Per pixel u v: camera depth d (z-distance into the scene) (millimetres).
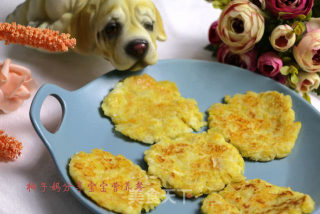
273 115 516
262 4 548
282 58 552
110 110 501
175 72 553
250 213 437
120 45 505
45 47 434
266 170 483
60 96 490
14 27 428
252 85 551
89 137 488
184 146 481
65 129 481
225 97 537
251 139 495
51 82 543
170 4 657
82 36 529
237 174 466
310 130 510
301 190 469
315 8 554
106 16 499
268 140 495
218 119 510
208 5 673
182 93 542
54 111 514
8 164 468
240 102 527
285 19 543
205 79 553
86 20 518
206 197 452
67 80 550
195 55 612
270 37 542
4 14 591
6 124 498
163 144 481
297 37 542
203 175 461
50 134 461
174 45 618
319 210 440
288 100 523
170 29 632
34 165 472
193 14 657
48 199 452
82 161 453
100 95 517
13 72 506
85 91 511
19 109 510
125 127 493
